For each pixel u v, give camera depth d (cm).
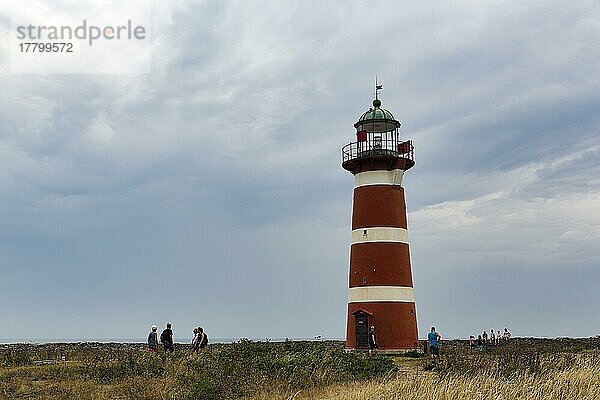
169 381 2520
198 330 3519
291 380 2514
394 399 2028
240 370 2620
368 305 4334
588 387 2256
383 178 4500
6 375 2814
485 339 5197
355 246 4497
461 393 2053
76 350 4925
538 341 6278
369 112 4794
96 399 2297
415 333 4406
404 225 4516
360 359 3109
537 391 2138
